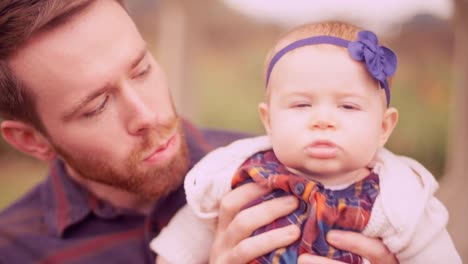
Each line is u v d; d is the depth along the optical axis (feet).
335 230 3.61
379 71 3.50
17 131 4.68
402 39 22.52
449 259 3.63
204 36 27.09
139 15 22.79
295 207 3.75
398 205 3.59
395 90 23.03
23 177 20.68
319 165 3.45
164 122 4.30
